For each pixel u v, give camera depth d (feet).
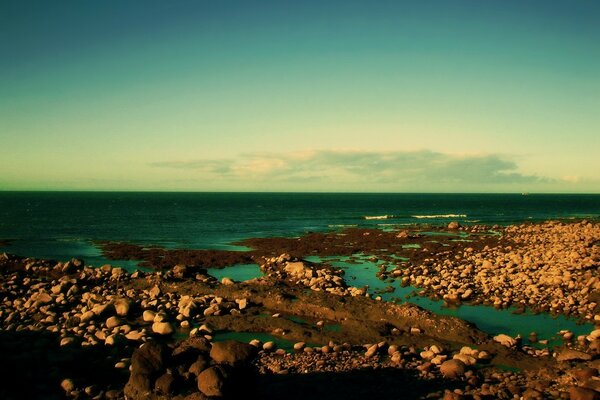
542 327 51.98
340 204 500.33
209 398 26.99
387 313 53.78
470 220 240.53
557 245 111.86
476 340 46.11
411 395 32.71
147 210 343.05
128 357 41.55
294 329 50.21
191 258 106.32
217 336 48.96
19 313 55.72
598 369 36.88
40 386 33.99
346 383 34.86
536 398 31.22
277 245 130.00
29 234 160.66
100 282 73.36
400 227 189.57
